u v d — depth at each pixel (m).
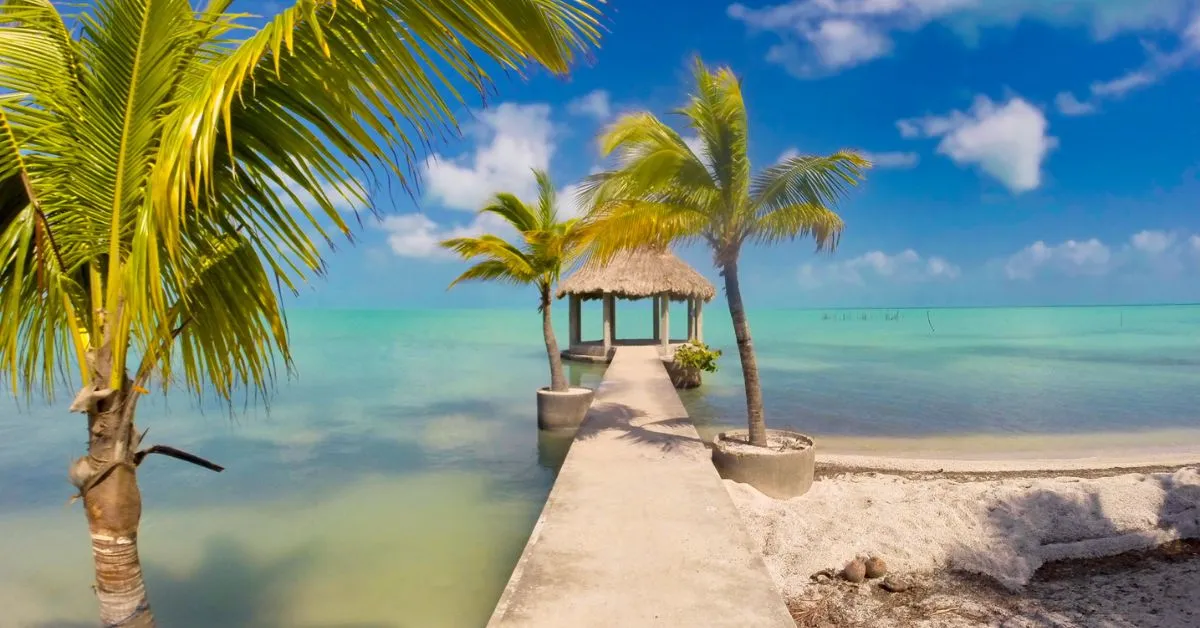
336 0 2.16
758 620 3.39
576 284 21.27
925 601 4.68
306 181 2.52
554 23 2.30
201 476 9.32
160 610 5.43
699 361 17.30
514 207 11.88
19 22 2.37
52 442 12.38
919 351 32.81
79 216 2.47
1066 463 9.12
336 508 7.90
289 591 5.73
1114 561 5.40
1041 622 4.27
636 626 3.32
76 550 6.86
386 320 131.62
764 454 6.92
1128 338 46.47
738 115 7.07
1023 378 19.86
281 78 2.36
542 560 4.16
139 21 2.28
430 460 10.19
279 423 13.34
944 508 6.39
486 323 105.94
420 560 6.38
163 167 2.06
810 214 7.29
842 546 5.55
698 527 4.77
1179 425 12.38
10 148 2.25
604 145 7.26
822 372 21.81
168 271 2.67
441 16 2.22
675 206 7.33
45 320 2.65
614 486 5.86
